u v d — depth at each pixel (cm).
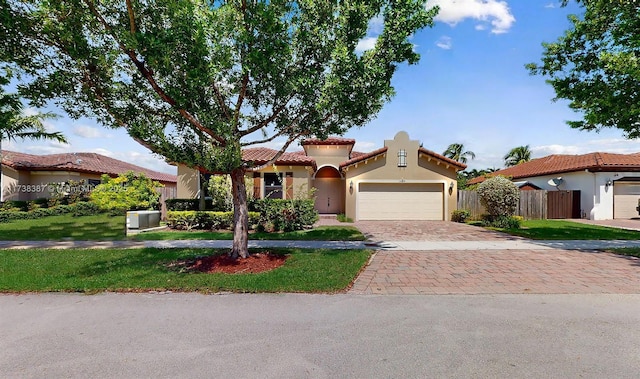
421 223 1756
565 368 338
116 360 356
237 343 396
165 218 1847
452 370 334
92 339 409
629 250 970
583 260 855
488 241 1157
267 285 623
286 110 858
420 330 432
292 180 1844
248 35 674
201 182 1730
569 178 2180
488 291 603
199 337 413
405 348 382
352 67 686
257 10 662
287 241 1137
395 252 958
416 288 621
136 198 1778
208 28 634
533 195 2067
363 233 1354
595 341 400
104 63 666
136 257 862
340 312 499
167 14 653
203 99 770
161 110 783
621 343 394
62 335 421
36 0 622
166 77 691
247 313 496
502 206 1600
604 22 970
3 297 576
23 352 376
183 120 775
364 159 1891
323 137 867
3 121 1055
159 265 777
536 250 991
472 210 1973
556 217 2072
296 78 755
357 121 834
